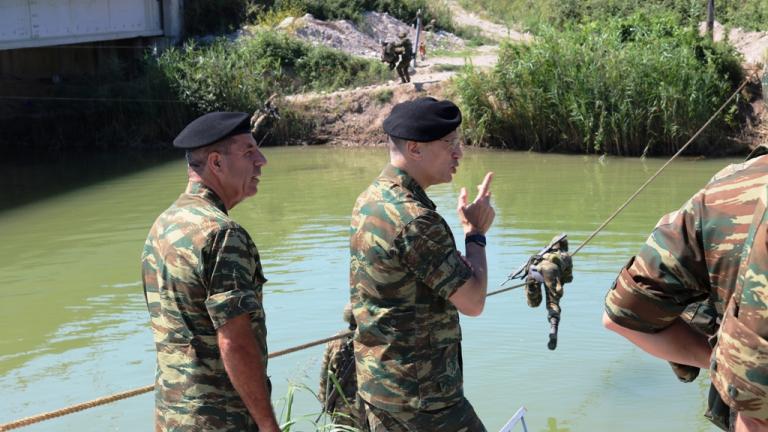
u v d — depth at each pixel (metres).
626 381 7.76
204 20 33.19
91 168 23.52
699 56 23.67
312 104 27.48
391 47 27.14
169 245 3.62
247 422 3.66
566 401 7.35
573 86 23.48
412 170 4.03
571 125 23.81
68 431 7.03
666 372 7.97
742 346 1.99
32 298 11.18
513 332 9.08
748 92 23.09
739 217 2.08
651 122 22.83
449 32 36.94
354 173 21.39
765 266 1.97
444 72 29.00
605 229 13.88
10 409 7.59
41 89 29.41
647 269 2.28
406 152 4.00
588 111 23.33
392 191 3.98
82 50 31.78
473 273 3.94
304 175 21.23
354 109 27.34
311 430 6.77
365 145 26.77
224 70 27.25
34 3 25.91
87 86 28.08
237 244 3.58
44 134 27.55
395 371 3.97
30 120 27.75
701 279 2.22
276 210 16.64
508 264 11.76
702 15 31.59
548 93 23.78
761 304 1.97
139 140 27.36
